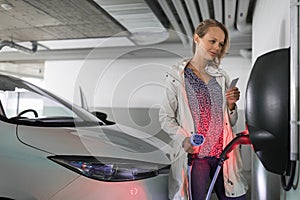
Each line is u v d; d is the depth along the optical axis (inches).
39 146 66.4
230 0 129.4
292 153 53.2
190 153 67.8
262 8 111.9
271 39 91.1
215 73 68.4
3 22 198.4
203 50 66.7
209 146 68.9
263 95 57.1
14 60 279.7
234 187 71.8
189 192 68.6
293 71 53.3
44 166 63.7
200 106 66.4
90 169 62.6
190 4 137.1
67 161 63.5
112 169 63.1
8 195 64.2
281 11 76.5
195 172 69.4
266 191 91.1
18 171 64.4
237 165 73.8
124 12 160.4
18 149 66.1
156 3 159.5
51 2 160.9
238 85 213.2
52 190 62.1
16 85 91.0
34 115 90.2
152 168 67.8
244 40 186.4
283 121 54.7
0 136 68.4
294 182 55.6
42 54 261.9
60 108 94.3
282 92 55.1
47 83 272.2
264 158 59.4
